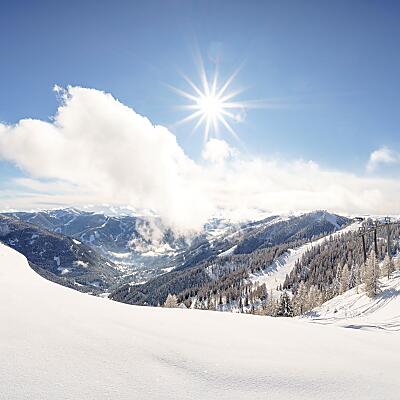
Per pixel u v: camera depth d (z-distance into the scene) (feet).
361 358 16.78
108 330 15.75
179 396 10.44
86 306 20.16
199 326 20.35
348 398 11.48
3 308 16.31
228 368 13.19
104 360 12.22
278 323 25.21
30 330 13.88
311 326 25.17
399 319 78.84
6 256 35.58
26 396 9.05
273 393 11.46
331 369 14.29
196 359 13.75
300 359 15.46
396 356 17.80
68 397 9.32
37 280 26.63
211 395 10.84
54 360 11.50
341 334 22.93
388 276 190.19
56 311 17.44
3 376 9.90
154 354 13.62
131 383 10.80
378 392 12.09
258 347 16.94
